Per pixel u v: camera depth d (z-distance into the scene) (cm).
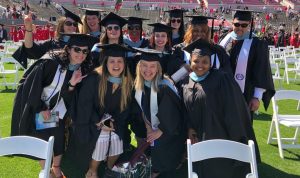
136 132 535
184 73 515
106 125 473
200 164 454
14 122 487
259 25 4081
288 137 723
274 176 545
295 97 643
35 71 479
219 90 450
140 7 5412
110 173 475
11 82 1205
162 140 493
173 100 480
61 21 588
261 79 537
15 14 3444
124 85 479
